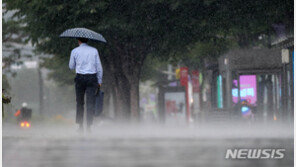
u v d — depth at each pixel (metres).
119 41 74.19
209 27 65.62
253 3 60.53
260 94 59.00
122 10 66.81
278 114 58.91
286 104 58.62
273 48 63.94
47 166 12.57
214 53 83.75
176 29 68.00
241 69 58.47
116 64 77.56
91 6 64.88
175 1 62.28
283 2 59.06
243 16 62.66
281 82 58.69
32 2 67.00
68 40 71.88
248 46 78.69
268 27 63.69
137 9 65.62
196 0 62.34
